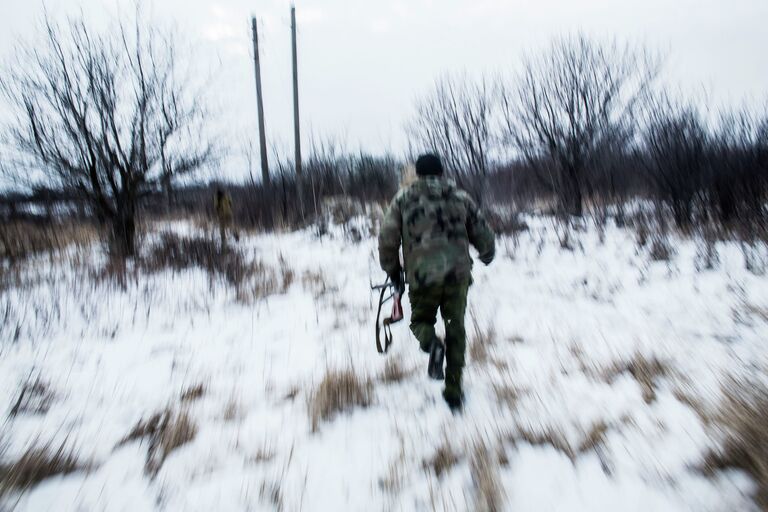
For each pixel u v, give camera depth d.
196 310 5.75
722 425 2.67
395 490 2.38
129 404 3.42
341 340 4.55
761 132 8.83
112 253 8.76
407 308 5.54
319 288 6.64
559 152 11.02
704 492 2.21
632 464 2.44
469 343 4.18
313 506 2.30
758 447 2.41
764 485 2.18
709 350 3.76
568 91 10.76
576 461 2.50
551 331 4.43
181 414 3.19
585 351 3.91
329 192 15.57
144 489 2.47
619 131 10.98
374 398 3.31
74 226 11.15
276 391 3.52
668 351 3.79
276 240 12.25
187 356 4.32
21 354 4.44
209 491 2.43
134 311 5.63
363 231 11.86
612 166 11.59
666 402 3.00
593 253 7.62
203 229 13.46
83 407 3.39
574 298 5.46
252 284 6.91
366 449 2.73
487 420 2.94
